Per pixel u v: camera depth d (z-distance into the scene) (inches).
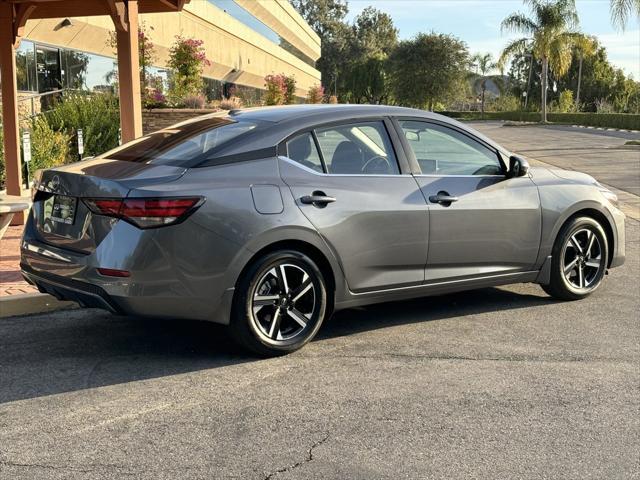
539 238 234.5
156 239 170.6
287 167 191.2
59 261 183.2
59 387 170.6
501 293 263.1
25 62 669.9
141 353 194.7
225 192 178.2
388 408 160.2
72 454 137.0
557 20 2182.6
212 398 164.9
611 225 254.4
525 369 185.6
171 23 1076.5
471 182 221.5
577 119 2317.9
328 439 144.7
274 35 2001.7
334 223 192.7
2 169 432.1
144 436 145.1
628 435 148.6
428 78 3122.5
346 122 205.0
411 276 210.7
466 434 147.9
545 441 145.3
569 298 249.9
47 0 378.0
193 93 822.5
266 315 189.6
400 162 210.7
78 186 180.2
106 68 877.2
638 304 249.4
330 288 199.5
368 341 206.7
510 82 3887.8
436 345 203.9
